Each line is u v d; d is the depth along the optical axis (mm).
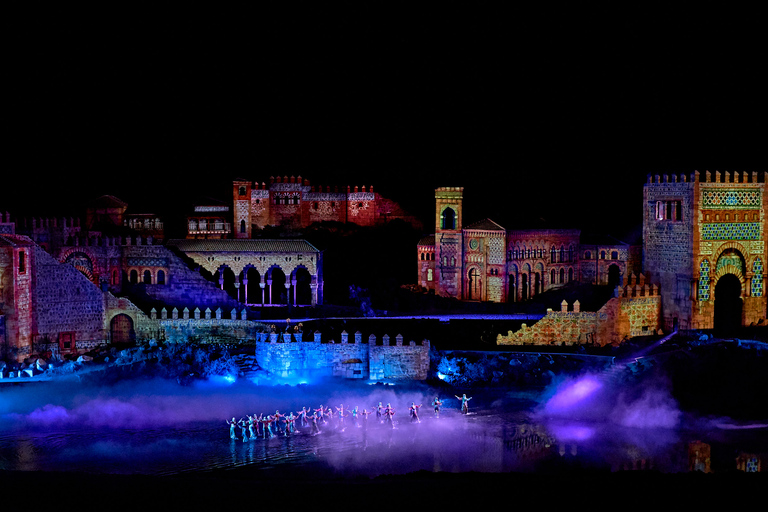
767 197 97000
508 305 111438
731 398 82938
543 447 72250
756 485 60469
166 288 101750
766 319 97812
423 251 121688
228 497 58000
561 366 88812
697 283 94750
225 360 90562
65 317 93688
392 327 98125
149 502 56625
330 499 57875
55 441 72875
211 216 138875
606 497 58312
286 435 75062
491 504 57062
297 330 93750
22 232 98250
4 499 56656
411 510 56062
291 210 142125
